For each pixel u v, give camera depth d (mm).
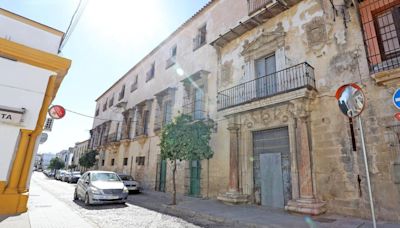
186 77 14516
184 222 6984
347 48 7730
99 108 34375
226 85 12148
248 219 6840
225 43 12656
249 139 10281
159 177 16344
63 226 5012
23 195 2400
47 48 2670
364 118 6996
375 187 6500
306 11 9148
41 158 94000
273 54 10273
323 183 7508
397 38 6871
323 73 8188
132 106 23172
